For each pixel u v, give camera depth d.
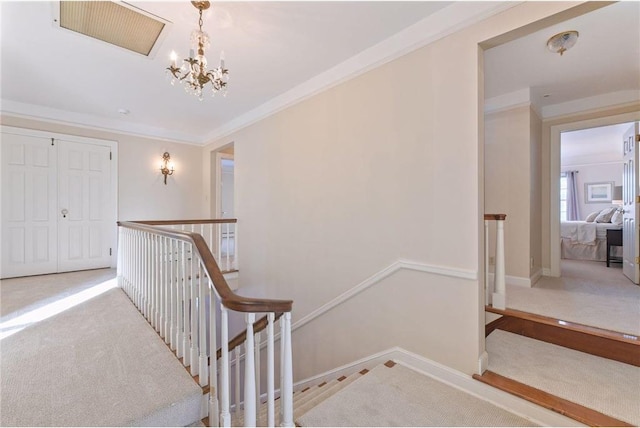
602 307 2.43
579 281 3.38
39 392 1.52
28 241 3.84
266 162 3.65
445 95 1.97
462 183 1.90
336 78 2.69
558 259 3.63
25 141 3.77
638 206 3.22
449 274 1.94
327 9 1.93
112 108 3.88
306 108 3.06
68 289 3.32
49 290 3.28
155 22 2.07
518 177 3.27
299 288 3.18
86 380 1.64
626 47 2.32
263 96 3.43
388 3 1.88
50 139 3.94
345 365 2.63
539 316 2.23
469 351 1.85
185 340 1.80
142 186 4.70
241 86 3.14
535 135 3.43
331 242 2.79
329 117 2.80
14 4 1.88
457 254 1.92
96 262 4.31
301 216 3.15
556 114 3.60
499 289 2.38
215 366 1.51
